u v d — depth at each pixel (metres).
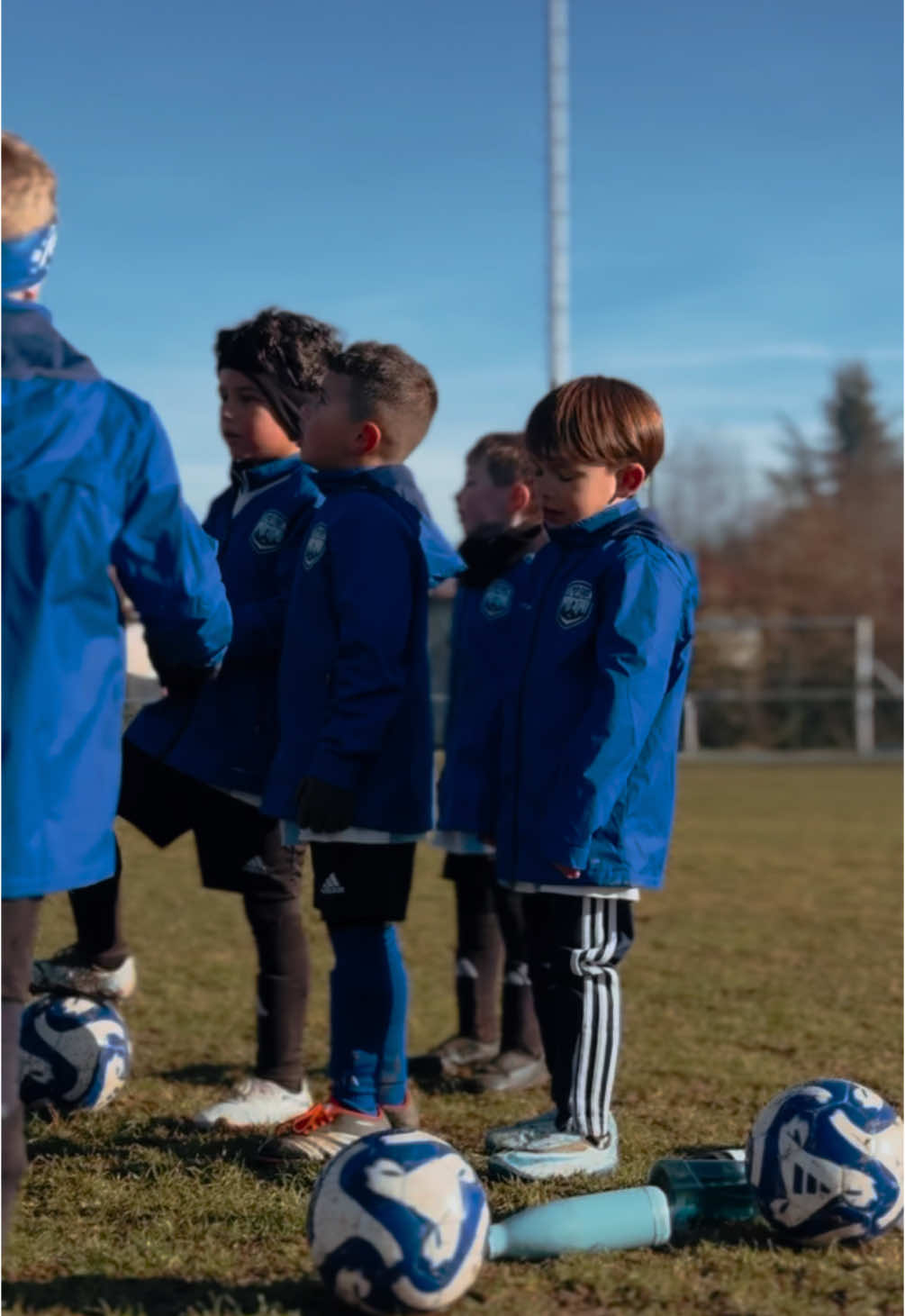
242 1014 6.00
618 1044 3.64
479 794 4.21
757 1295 2.76
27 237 2.62
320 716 3.78
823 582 42.00
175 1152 3.81
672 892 10.45
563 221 23.53
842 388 64.50
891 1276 2.87
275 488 4.26
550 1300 2.75
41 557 2.49
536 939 3.80
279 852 4.16
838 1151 3.00
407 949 8.06
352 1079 3.73
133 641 3.56
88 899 4.42
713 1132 4.18
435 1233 2.64
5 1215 2.47
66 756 2.50
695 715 31.44
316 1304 2.72
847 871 11.70
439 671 8.47
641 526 3.71
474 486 5.20
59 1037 4.16
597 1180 3.53
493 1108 4.52
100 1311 2.66
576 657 3.67
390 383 3.90
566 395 3.72
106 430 2.58
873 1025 5.94
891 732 31.12
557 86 23.53
